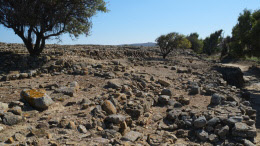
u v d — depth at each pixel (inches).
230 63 1501.0
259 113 387.9
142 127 217.9
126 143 166.1
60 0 517.0
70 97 262.7
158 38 1012.5
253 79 882.8
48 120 192.2
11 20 484.4
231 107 272.4
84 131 179.6
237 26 1314.0
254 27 1066.7
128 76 403.5
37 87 297.0
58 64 453.1
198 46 2171.5
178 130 212.5
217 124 217.3
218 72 685.3
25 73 366.6
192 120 229.1
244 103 327.6
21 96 232.4
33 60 470.9
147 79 409.4
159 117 248.1
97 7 595.2
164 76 484.7
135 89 319.3
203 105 291.9
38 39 535.8
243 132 198.7
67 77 375.2
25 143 143.6
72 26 584.1
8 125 172.4
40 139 156.3
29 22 486.0
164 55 1014.4
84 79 363.3
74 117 202.8
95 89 309.4
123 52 877.2
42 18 511.5
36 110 209.3
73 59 525.3
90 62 531.8
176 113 247.3
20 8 479.8
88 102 242.4
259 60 1459.2
